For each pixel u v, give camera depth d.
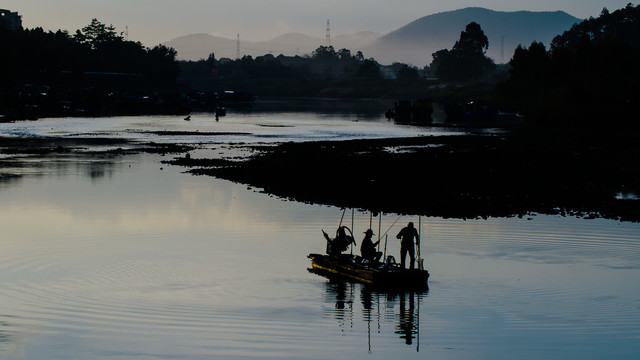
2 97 151.62
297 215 40.09
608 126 125.56
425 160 68.62
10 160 67.94
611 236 35.00
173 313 22.81
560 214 41.28
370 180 54.56
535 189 51.03
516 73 188.88
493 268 28.92
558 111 138.12
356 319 22.62
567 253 31.47
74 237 33.88
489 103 191.62
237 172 59.25
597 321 22.45
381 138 99.62
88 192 48.28
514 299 24.64
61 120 133.62
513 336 20.95
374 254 28.67
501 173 59.75
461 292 25.67
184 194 47.72
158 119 145.38
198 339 20.50
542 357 19.44
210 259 29.91
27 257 29.84
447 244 33.22
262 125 130.25
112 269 28.14
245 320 22.23
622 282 26.84
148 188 50.44
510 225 37.75
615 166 66.81
